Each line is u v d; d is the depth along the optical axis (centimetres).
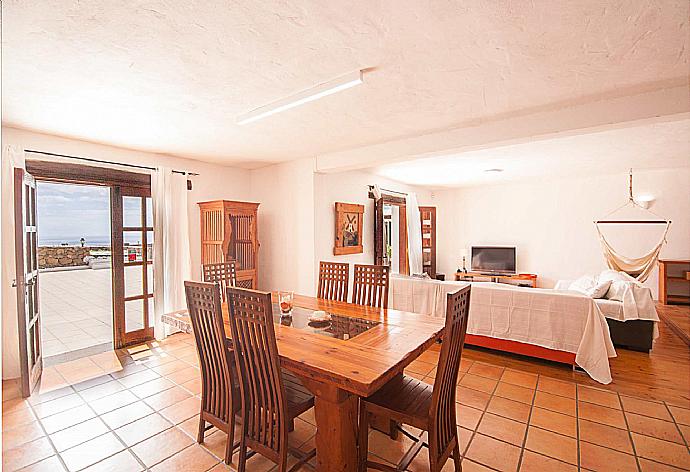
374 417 247
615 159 480
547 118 290
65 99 260
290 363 184
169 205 431
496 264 732
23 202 287
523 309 363
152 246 425
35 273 321
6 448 226
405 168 546
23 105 270
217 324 207
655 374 335
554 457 217
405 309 441
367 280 325
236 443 225
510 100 267
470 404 281
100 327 488
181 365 357
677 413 266
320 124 322
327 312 282
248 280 472
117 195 402
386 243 730
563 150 426
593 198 651
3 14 158
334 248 497
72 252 1156
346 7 158
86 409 273
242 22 169
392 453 223
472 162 500
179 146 399
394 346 203
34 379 308
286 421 185
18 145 329
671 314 529
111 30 174
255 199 544
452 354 187
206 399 230
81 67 212
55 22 166
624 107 260
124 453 222
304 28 174
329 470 184
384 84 238
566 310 340
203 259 471
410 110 288
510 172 586
